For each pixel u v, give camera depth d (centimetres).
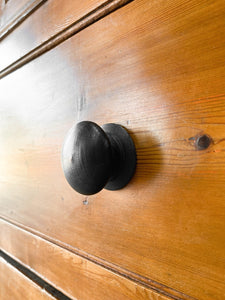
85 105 39
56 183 45
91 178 26
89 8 38
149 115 30
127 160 31
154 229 29
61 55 44
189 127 26
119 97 33
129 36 32
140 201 31
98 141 26
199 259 25
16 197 57
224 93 24
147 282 29
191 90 26
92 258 37
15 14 55
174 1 28
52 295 44
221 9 24
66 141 28
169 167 28
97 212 37
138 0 31
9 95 60
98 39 37
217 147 24
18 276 54
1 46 62
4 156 62
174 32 28
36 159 50
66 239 42
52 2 45
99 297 35
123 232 33
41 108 49
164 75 28
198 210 25
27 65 53
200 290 25
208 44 25
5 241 61
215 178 24
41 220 49
